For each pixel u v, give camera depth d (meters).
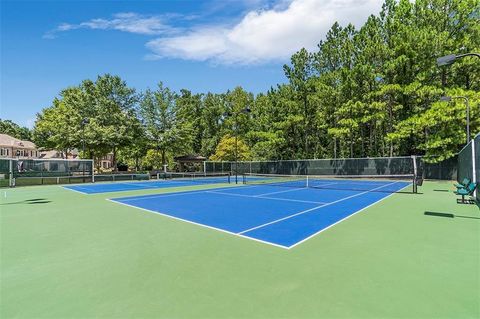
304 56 37.25
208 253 5.83
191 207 12.09
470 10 25.27
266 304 3.66
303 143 41.22
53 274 4.77
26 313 3.49
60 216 10.34
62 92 47.34
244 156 45.59
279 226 8.26
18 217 10.23
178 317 3.37
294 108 36.78
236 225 8.47
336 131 31.02
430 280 4.34
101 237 7.23
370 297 3.81
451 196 15.19
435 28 27.06
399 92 28.41
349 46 33.16
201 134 62.59
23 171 27.48
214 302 3.73
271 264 5.14
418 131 28.72
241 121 56.00
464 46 25.27
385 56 29.69
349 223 8.55
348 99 31.56
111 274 4.75
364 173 31.09
